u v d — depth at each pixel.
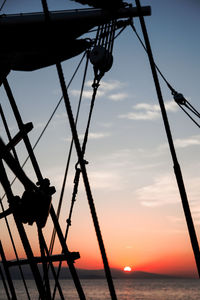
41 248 3.53
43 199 2.47
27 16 5.24
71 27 5.77
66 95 3.06
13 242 4.89
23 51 5.24
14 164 2.43
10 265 4.75
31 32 5.26
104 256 2.74
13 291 4.73
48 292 3.53
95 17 5.81
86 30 5.90
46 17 3.17
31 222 2.49
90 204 2.84
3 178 2.85
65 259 3.38
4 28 5.14
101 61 6.02
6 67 5.09
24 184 2.46
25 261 4.69
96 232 2.79
